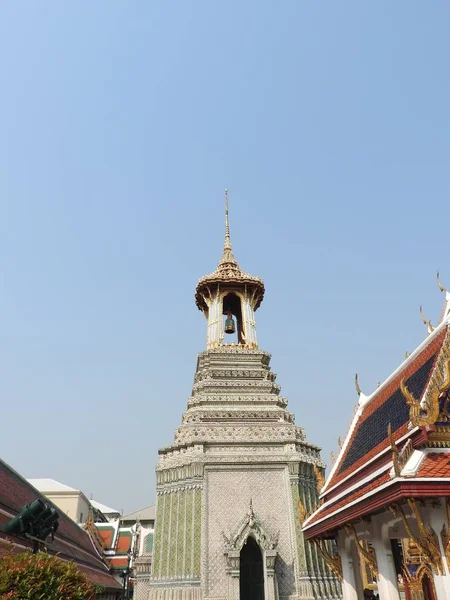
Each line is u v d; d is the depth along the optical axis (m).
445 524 11.99
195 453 31.89
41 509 17.75
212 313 42.38
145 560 37.97
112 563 67.81
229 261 46.38
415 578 18.58
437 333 16.41
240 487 31.17
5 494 29.12
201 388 37.16
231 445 32.56
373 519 15.97
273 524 30.27
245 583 30.11
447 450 12.77
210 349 39.78
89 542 59.34
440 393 13.11
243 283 43.28
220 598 27.69
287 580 28.89
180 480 31.70
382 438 17.03
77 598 12.81
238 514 30.25
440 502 12.17
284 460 32.19
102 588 39.16
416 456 12.48
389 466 13.56
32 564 12.66
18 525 17.27
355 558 19.55
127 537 72.81
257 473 31.77
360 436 20.59
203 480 31.03
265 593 28.03
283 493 31.30
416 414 12.88
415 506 11.88
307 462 32.62
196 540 29.19
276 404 36.34
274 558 28.72
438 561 11.79
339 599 29.33
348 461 20.67
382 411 18.64
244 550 31.05
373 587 27.38
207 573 28.34
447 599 11.45
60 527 42.47
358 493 15.43
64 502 71.56
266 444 32.94
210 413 34.62
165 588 28.81
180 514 30.72
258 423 34.22
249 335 41.69
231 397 36.22
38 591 12.10
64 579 12.80
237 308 45.59
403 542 19.36
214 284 43.06
